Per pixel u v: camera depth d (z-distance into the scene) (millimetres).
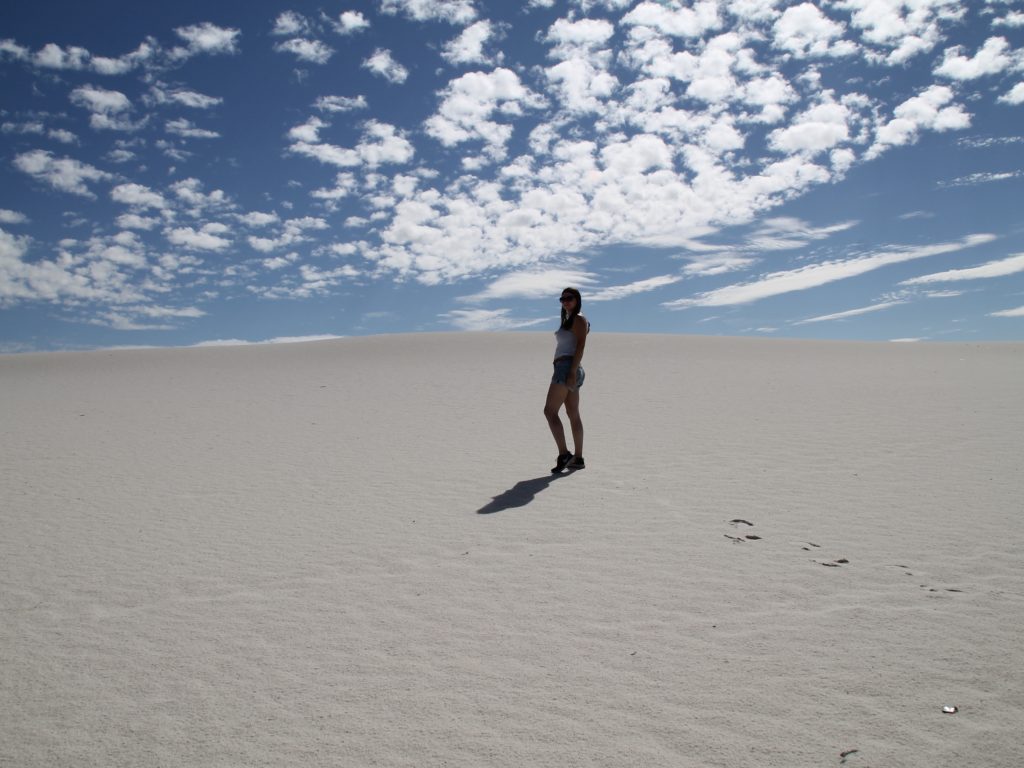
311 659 3621
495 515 6320
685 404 13484
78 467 8945
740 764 2648
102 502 7145
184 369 24172
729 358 23844
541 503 6684
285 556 5324
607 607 4188
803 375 18344
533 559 5102
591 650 3633
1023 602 4098
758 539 5398
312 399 15875
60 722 3078
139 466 8977
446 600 4371
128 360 27891
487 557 5180
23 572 5070
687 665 3441
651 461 8438
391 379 19625
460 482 7715
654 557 5059
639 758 2703
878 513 5996
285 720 3045
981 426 9992
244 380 20344
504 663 3518
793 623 3891
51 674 3525
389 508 6688
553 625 3955
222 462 9164
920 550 5039
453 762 2709
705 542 5363
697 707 3059
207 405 15219
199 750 2836
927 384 15570
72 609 4375
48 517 6586
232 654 3699
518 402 14641
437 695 3223
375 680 3381
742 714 2992
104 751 2848
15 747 2887
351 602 4383
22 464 9164
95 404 15750
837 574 4621
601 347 28016
